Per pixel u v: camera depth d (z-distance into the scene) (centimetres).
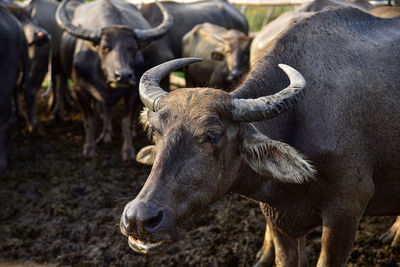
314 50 329
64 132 834
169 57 873
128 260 454
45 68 836
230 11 1108
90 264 452
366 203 328
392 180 346
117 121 893
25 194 598
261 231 493
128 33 688
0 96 623
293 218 340
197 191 263
